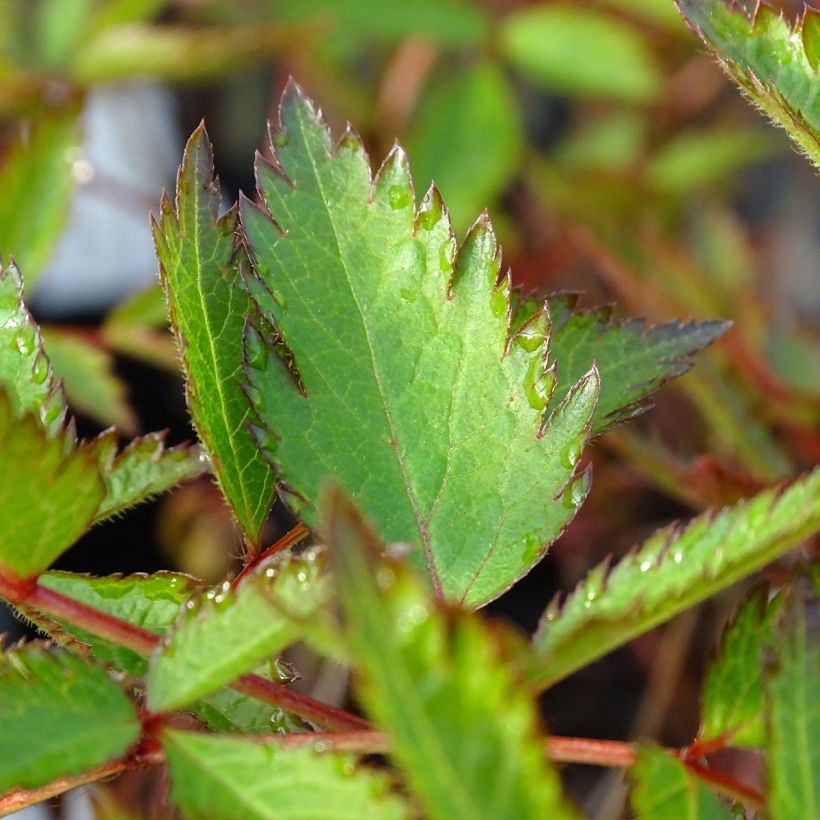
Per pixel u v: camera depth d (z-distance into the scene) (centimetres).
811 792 23
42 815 27
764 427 30
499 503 24
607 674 38
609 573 23
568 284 42
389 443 24
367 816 22
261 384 24
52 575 24
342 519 22
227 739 23
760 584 24
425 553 24
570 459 24
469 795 22
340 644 22
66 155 32
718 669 24
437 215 24
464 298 24
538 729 22
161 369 41
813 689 23
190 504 37
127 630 23
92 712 23
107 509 25
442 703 22
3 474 23
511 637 22
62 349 31
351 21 42
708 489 29
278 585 23
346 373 24
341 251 25
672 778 23
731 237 43
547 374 24
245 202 24
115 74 38
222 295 24
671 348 26
